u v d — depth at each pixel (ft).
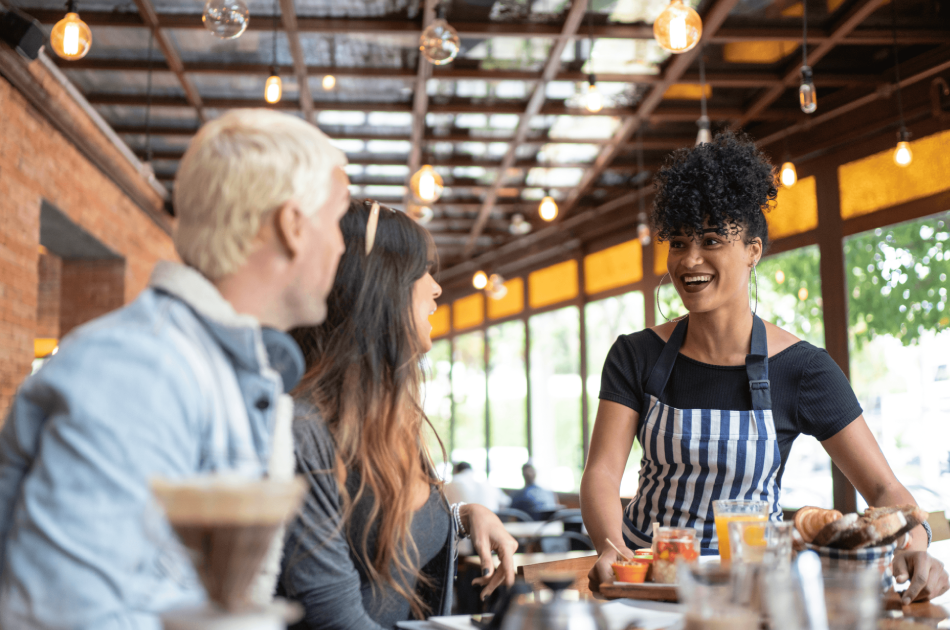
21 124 17.40
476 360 40.52
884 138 18.85
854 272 19.66
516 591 3.16
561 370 33.68
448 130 22.43
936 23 15.94
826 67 18.01
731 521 3.71
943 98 16.98
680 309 26.37
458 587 12.84
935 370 17.42
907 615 3.58
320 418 4.39
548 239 33.60
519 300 37.04
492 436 38.65
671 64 17.38
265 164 2.99
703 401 5.62
